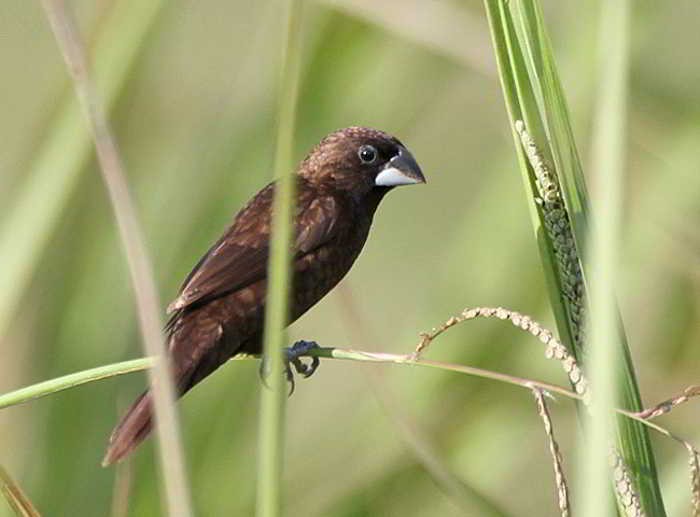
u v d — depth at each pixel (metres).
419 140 13.14
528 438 10.79
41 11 12.24
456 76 10.78
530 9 6.15
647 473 5.98
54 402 9.56
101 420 9.57
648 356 10.92
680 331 10.87
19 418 9.56
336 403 11.97
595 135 4.40
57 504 9.41
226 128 9.99
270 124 9.88
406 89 10.62
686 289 10.71
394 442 9.82
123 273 9.66
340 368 13.17
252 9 11.76
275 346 4.73
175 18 10.49
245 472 9.78
